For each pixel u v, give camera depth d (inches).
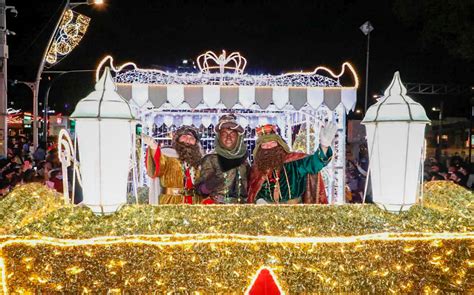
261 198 195.9
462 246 138.3
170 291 131.9
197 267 132.6
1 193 293.9
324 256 135.8
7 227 127.6
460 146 940.0
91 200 129.4
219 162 208.1
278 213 144.4
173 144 216.7
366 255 136.7
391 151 133.7
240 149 210.7
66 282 128.8
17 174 331.0
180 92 224.4
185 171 213.3
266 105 224.1
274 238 133.6
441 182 159.2
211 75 234.7
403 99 135.7
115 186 129.0
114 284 130.3
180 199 209.5
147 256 131.1
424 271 138.1
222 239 132.4
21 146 659.4
